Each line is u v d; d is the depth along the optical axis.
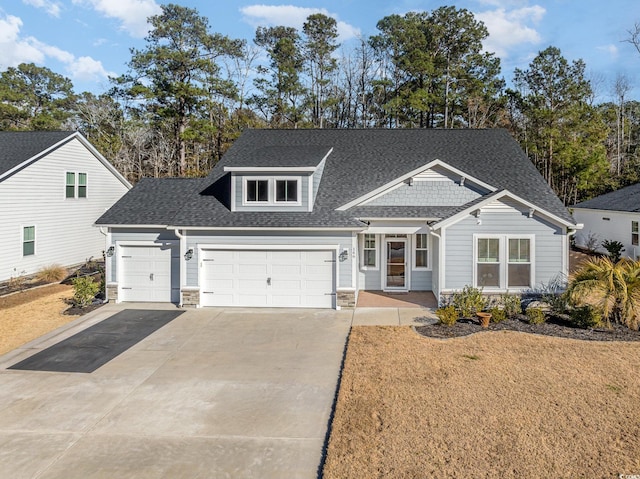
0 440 7.16
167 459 6.59
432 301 16.28
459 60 46.12
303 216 15.81
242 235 15.55
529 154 40.25
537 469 5.98
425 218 15.85
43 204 21.92
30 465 6.46
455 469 6.00
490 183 17.42
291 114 48.91
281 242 15.47
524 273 14.84
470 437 6.78
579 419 7.26
